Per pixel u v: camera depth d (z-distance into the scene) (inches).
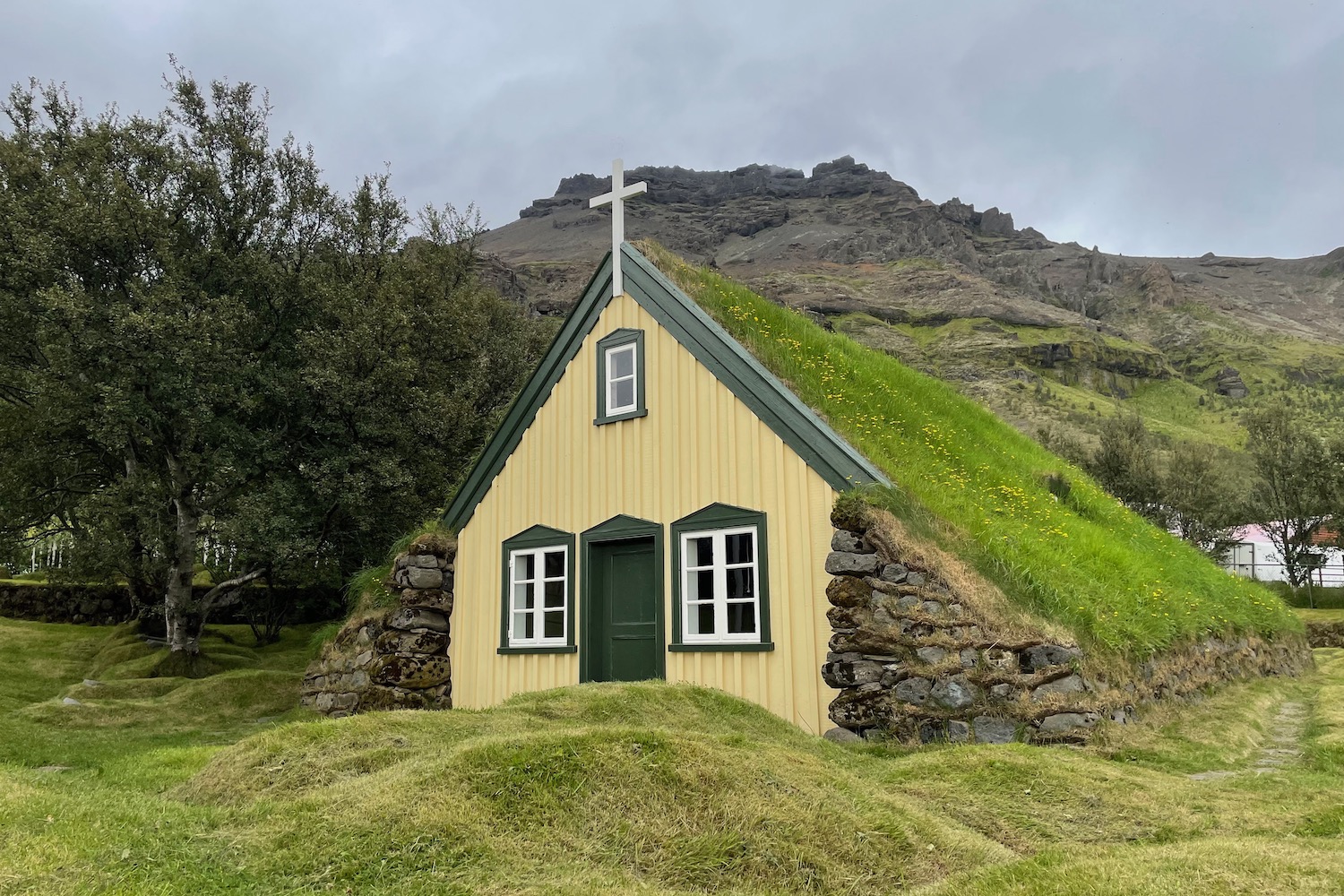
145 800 248.1
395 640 527.2
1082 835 239.5
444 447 884.0
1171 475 1428.4
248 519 741.3
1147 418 5438.0
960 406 786.8
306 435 877.2
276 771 255.6
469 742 251.4
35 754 436.8
